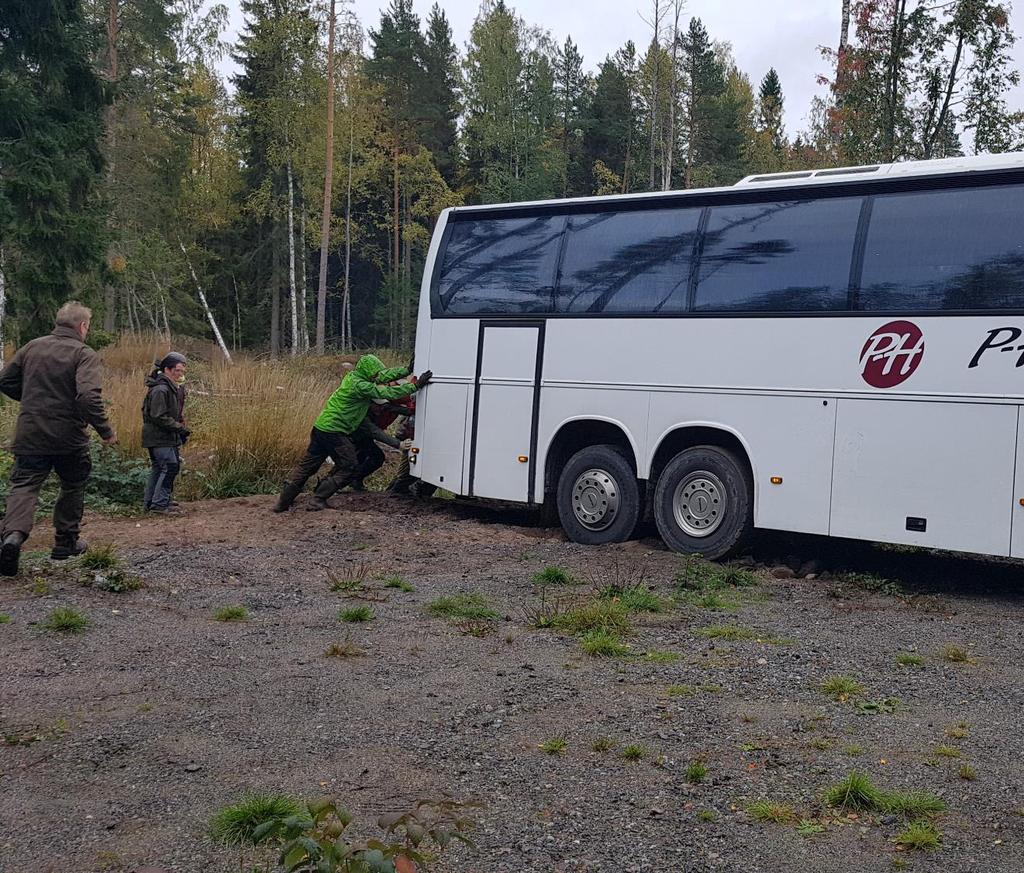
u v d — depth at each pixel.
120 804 4.25
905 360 9.31
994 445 8.87
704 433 10.67
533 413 11.71
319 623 7.43
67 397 8.32
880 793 4.43
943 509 9.09
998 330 8.90
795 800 4.39
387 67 56.44
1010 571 10.53
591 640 6.95
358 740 5.06
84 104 24.91
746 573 9.68
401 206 59.94
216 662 6.35
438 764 4.76
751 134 59.94
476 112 55.34
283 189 48.19
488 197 52.19
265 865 3.70
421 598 8.36
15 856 3.78
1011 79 21.77
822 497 9.70
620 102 59.75
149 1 37.94
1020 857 3.86
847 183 9.80
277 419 14.74
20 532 8.20
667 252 10.85
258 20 44.88
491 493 12.02
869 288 9.55
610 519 11.16
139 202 40.41
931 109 22.44
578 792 4.45
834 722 5.46
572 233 11.59
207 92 51.56
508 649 6.86
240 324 53.91
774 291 10.09
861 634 7.57
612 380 11.12
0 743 4.93
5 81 23.30
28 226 23.11
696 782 4.58
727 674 6.35
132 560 9.41
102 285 26.38
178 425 11.98
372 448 13.78
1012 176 8.98
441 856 3.84
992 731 5.34
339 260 62.50
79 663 6.22
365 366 12.34
